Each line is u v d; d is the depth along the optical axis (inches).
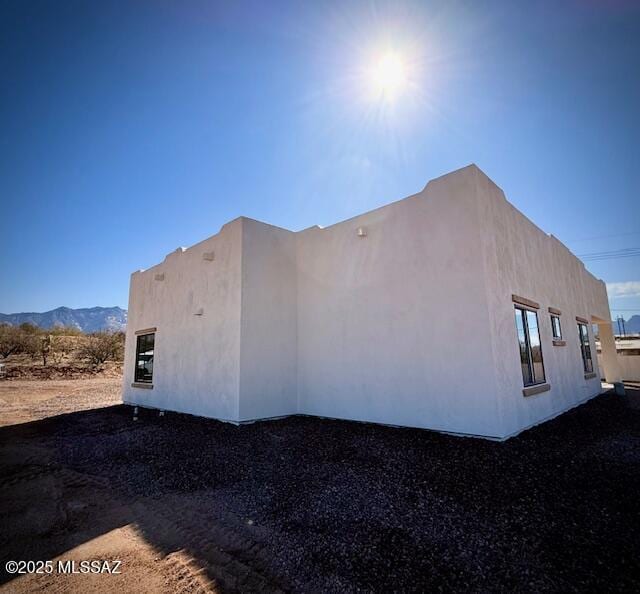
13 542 130.5
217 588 100.9
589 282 580.7
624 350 799.7
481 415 234.5
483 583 97.9
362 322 315.6
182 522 144.4
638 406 394.6
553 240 420.2
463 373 245.8
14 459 242.2
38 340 1018.1
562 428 274.7
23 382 751.1
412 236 286.5
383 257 305.4
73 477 203.9
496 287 253.3
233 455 231.5
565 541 117.6
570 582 96.8
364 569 107.1
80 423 366.6
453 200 263.7
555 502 146.9
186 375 390.6
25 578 107.7
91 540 131.3
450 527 129.7
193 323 390.0
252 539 128.7
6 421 381.4
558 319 395.5
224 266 354.3
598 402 426.9
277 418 341.1
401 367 282.7
